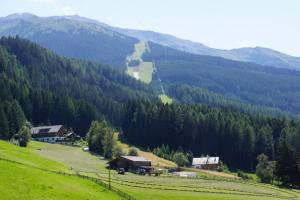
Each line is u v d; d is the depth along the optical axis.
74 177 104.69
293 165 174.00
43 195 78.62
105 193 95.00
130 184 125.44
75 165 164.50
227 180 165.88
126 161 171.88
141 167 170.50
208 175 187.75
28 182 82.81
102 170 158.88
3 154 122.62
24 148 188.62
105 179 128.50
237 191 135.75
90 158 197.25
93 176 131.62
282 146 179.12
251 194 132.75
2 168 85.38
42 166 124.75
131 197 96.69
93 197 87.12
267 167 187.88
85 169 154.00
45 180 88.62
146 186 124.94
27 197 75.00
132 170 170.50
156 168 184.75
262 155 198.62
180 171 189.88
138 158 178.00
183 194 118.19
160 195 111.69
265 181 185.12
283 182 176.75
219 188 138.25
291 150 177.25
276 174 178.25
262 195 133.25
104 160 194.25
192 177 165.88
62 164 151.62
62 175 102.31
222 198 118.75
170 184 135.50
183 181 148.88
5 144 165.62
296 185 173.12
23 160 123.31
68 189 87.31
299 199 131.62
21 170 88.94
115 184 121.50
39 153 185.50
